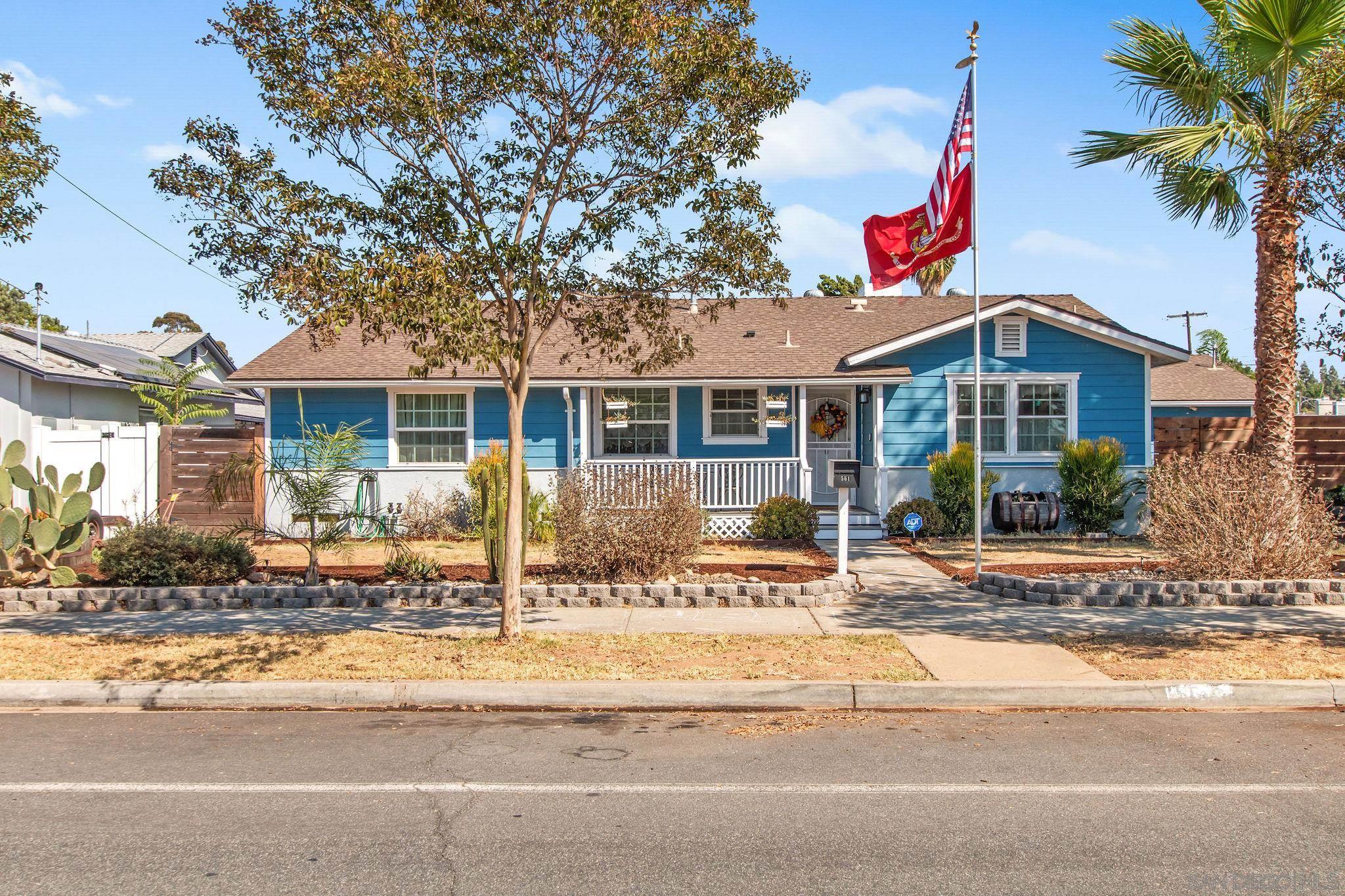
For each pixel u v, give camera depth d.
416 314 8.03
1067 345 19.05
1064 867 4.81
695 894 4.54
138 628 10.53
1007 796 5.87
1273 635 9.97
